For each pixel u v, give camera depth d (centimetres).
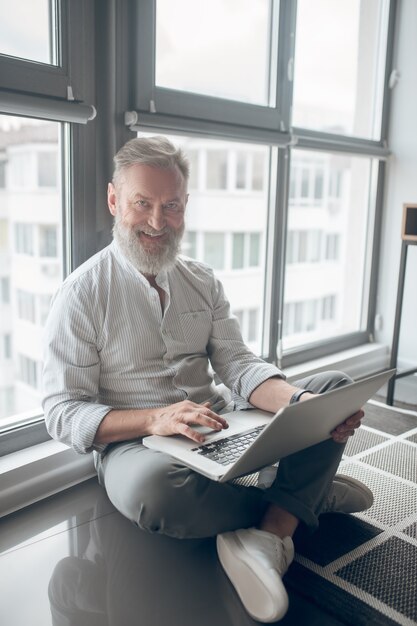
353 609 126
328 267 322
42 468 171
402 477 188
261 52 240
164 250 153
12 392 237
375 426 233
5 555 143
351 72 288
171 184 150
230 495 133
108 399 158
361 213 317
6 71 154
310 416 121
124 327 152
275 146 246
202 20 213
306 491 136
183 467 132
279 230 259
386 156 302
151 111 193
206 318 168
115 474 138
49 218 189
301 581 135
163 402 157
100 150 183
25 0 162
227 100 222
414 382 292
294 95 252
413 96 294
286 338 295
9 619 120
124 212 152
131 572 137
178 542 151
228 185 283
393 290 314
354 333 313
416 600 129
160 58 199
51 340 147
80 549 146
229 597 129
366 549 148
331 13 268
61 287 154
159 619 121
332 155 280
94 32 175
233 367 167
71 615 122
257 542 128
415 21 288
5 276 236
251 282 272
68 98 168
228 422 150
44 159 181
